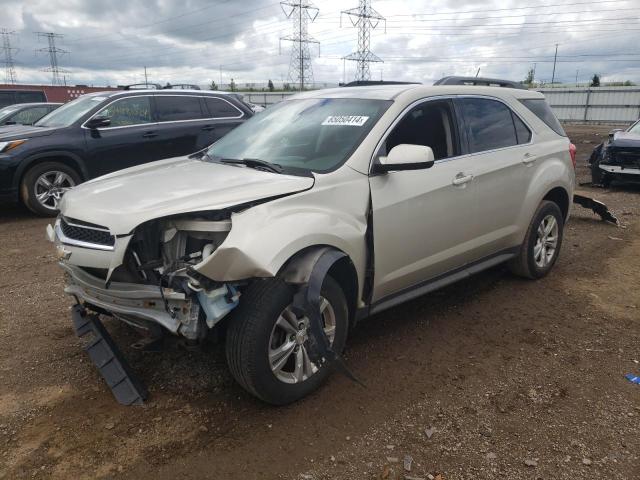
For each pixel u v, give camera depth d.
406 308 4.65
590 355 3.84
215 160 4.02
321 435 2.92
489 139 4.54
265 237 2.84
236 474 2.62
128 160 8.73
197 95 9.42
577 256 6.24
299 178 3.26
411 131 3.89
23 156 7.89
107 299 3.07
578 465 2.71
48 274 5.53
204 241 2.91
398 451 2.80
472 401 3.25
